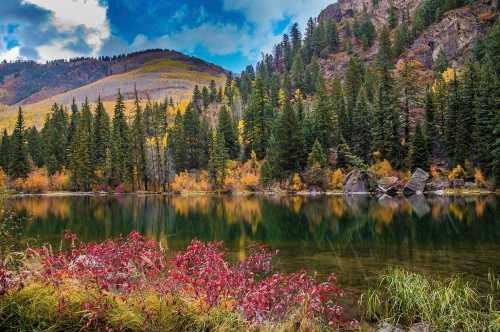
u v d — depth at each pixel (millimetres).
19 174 77125
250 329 5102
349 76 106000
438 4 138000
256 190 76500
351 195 60031
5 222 5816
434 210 32062
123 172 80938
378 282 10648
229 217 32125
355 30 168375
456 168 56812
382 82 80062
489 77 59656
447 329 6918
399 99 70812
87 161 79250
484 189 53062
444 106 66125
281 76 158625
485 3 124625
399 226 23047
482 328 6559
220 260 6430
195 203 52281
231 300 5691
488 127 52344
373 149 65812
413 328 7113
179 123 93312
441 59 110688
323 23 188125
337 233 21047
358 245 16984
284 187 70688
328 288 7379
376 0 189625
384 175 61531
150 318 4551
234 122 100500
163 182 85000
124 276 5273
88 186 81000
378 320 7770
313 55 157250
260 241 18844
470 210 31047
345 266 12758
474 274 11273
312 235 20656
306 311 6297
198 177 85312
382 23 179125
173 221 28906
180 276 5324
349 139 73125
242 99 135500
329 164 71062
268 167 73875
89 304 4238
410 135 65500
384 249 15812
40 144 91812
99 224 26344
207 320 4977
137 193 81000
